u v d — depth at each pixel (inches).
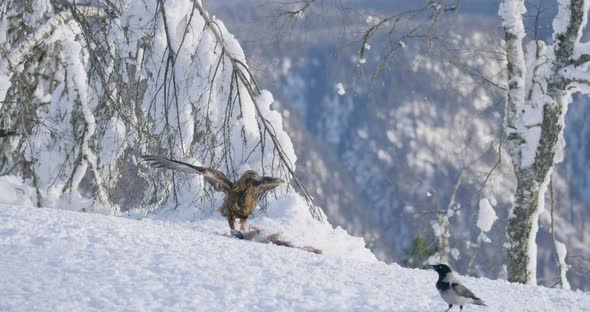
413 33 1341.0
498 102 1360.7
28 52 1106.1
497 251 1811.0
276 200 941.2
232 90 1060.5
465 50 1300.4
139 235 553.0
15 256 462.0
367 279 506.3
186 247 532.7
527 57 1291.8
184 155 1031.0
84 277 427.8
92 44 1150.3
